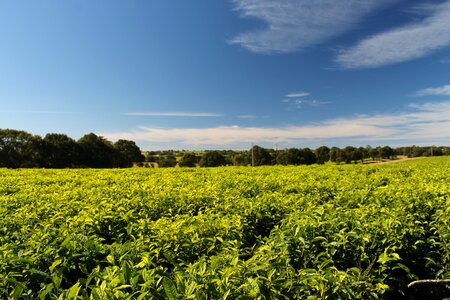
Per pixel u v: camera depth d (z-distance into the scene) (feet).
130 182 56.44
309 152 279.90
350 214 22.35
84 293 10.98
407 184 39.17
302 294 12.98
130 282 11.91
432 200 28.17
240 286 11.35
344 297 12.66
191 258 18.04
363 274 15.64
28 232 20.77
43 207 28.07
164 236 18.60
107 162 246.88
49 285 11.44
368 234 17.97
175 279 12.15
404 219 21.54
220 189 39.93
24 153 211.41
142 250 16.52
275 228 19.79
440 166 84.17
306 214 22.45
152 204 30.60
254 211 25.88
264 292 11.61
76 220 21.58
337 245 16.85
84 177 67.10
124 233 21.52
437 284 19.56
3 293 12.61
